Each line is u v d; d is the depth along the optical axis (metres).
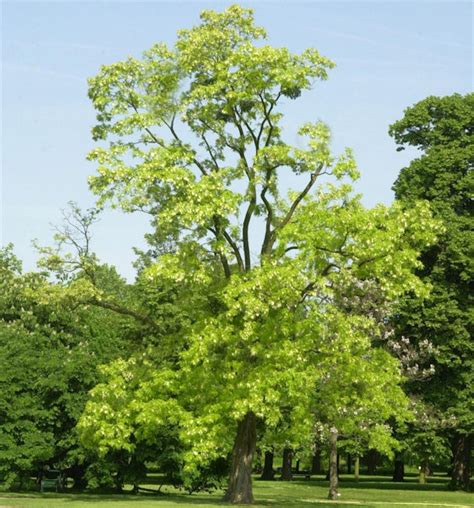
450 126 56.34
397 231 32.91
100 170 34.09
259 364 32.72
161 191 34.75
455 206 54.91
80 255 37.84
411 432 52.00
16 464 40.97
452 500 42.81
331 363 33.56
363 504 37.28
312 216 32.50
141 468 42.81
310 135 34.09
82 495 39.91
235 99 34.62
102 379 43.09
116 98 35.94
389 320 51.59
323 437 46.56
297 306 34.19
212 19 35.69
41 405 41.75
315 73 35.03
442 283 51.75
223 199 32.44
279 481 70.06
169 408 33.06
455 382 51.38
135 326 50.06
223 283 34.97
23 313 47.25
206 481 43.97
